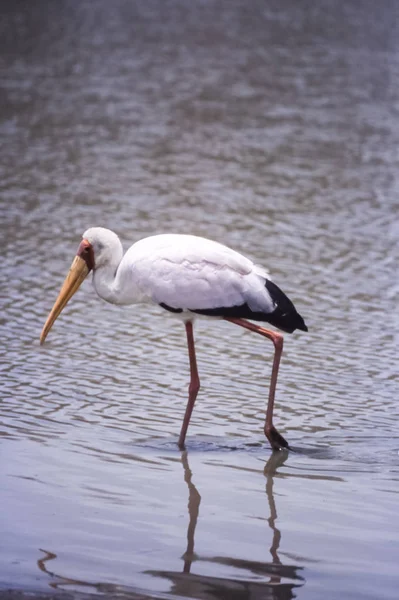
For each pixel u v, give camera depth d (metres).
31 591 7.07
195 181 21.73
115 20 46.84
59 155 23.48
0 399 10.96
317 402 11.34
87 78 33.00
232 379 12.01
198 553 7.77
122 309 14.48
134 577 7.34
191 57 37.78
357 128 27.61
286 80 34.03
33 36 41.25
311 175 22.64
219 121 27.78
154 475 9.30
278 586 7.29
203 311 10.37
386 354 12.94
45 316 13.83
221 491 9.02
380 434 10.51
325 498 8.95
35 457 9.52
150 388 11.59
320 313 14.42
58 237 17.52
